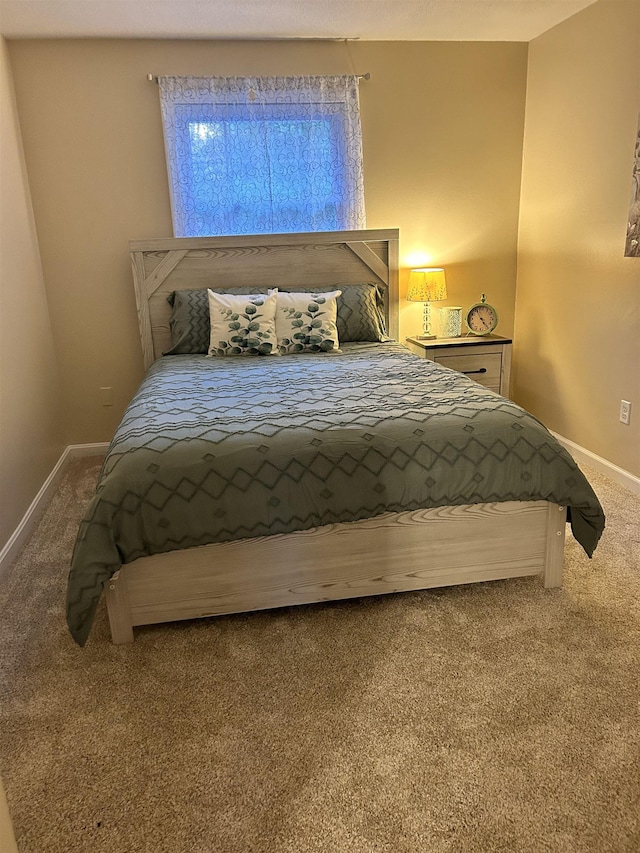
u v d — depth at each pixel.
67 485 3.41
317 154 3.62
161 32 3.25
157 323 3.62
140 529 1.84
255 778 1.45
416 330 4.03
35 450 3.13
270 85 3.48
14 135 3.23
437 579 2.12
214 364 3.06
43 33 3.20
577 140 3.29
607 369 3.18
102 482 1.88
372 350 3.30
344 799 1.39
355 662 1.85
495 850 1.26
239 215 3.62
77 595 1.77
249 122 3.51
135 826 1.34
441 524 2.06
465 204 3.88
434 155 3.78
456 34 3.49
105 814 1.38
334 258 3.71
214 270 3.61
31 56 3.30
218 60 3.44
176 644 1.97
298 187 3.63
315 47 3.51
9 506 2.65
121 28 3.17
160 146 3.52
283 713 1.66
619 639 1.92
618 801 1.36
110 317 3.70
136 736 1.60
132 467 1.86
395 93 3.65
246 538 1.93
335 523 1.97
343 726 1.60
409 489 1.97
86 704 1.72
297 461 1.91
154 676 1.83
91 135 3.45
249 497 1.88
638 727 1.57
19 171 3.26
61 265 3.59
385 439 1.97
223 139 3.51
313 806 1.38
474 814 1.34
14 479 2.75
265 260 3.64
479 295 4.04
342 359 3.06
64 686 1.80
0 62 3.11
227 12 2.99
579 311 3.38
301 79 3.50
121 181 3.53
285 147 3.57
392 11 3.08
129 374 3.81
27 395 3.08
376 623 2.04
